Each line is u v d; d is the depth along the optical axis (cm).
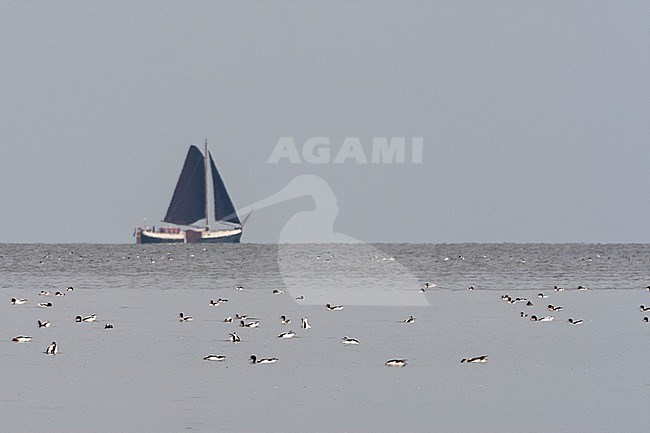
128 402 11119
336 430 10012
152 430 9931
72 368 13312
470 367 13438
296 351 14888
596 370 13175
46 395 11519
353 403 11150
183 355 14475
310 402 11194
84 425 10138
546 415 10594
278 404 11062
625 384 12200
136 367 13375
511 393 11700
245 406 10969
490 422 10306
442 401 11262
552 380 12488
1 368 13312
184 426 10106
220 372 13000
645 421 10312
